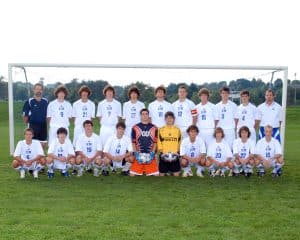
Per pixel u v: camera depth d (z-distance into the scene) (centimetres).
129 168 768
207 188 642
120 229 432
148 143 763
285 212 503
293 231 431
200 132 806
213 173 762
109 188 636
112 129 810
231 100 888
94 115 829
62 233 419
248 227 443
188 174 762
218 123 811
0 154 1043
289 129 1959
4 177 729
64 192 603
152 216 481
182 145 757
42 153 733
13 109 1011
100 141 765
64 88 819
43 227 437
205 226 446
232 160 753
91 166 794
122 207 521
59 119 811
